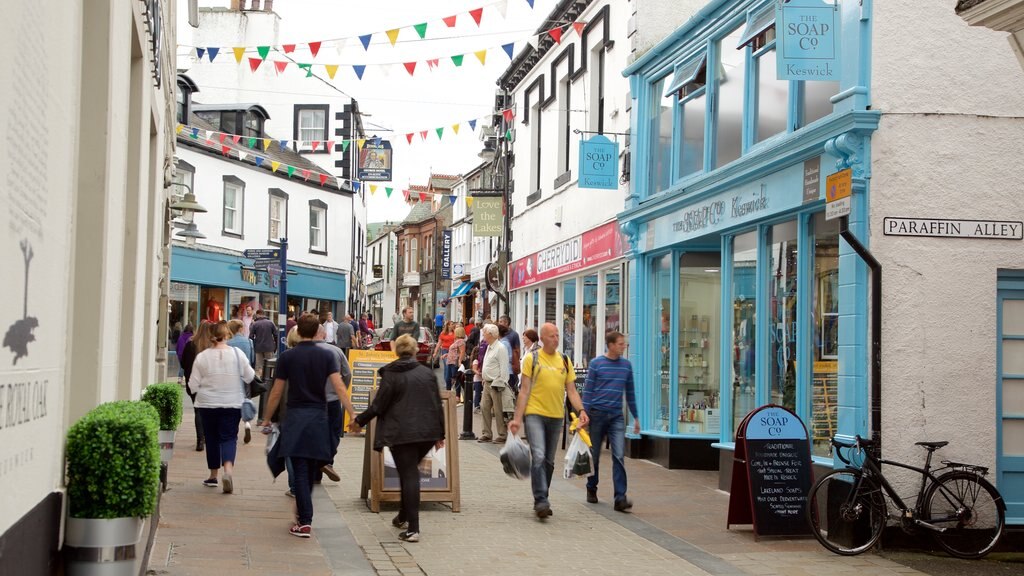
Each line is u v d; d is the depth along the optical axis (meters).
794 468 9.32
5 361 3.23
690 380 14.50
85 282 5.48
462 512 10.24
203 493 10.41
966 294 9.07
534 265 23.94
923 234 9.06
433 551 8.29
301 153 42.91
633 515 10.31
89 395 5.48
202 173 32.47
